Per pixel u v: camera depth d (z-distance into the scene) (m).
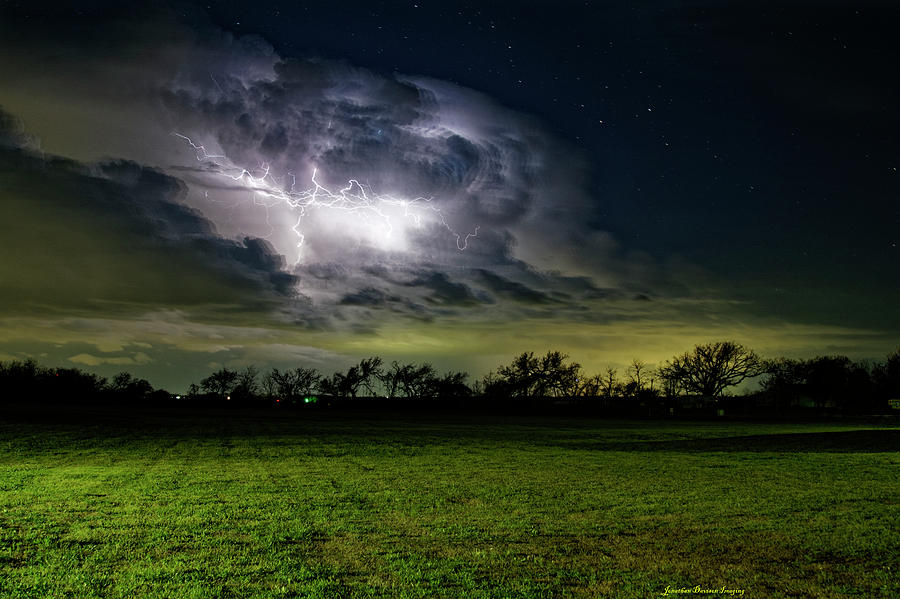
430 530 13.31
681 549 11.84
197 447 34.06
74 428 47.16
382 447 34.91
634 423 72.69
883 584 9.86
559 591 9.54
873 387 112.38
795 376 117.00
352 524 13.85
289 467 24.89
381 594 9.37
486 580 10.01
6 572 10.16
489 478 21.61
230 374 140.75
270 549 11.70
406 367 135.00
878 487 19.22
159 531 12.97
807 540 12.48
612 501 16.84
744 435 46.62
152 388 129.62
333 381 135.75
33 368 121.31
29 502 16.30
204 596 9.12
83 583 9.66
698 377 121.12
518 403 115.38
